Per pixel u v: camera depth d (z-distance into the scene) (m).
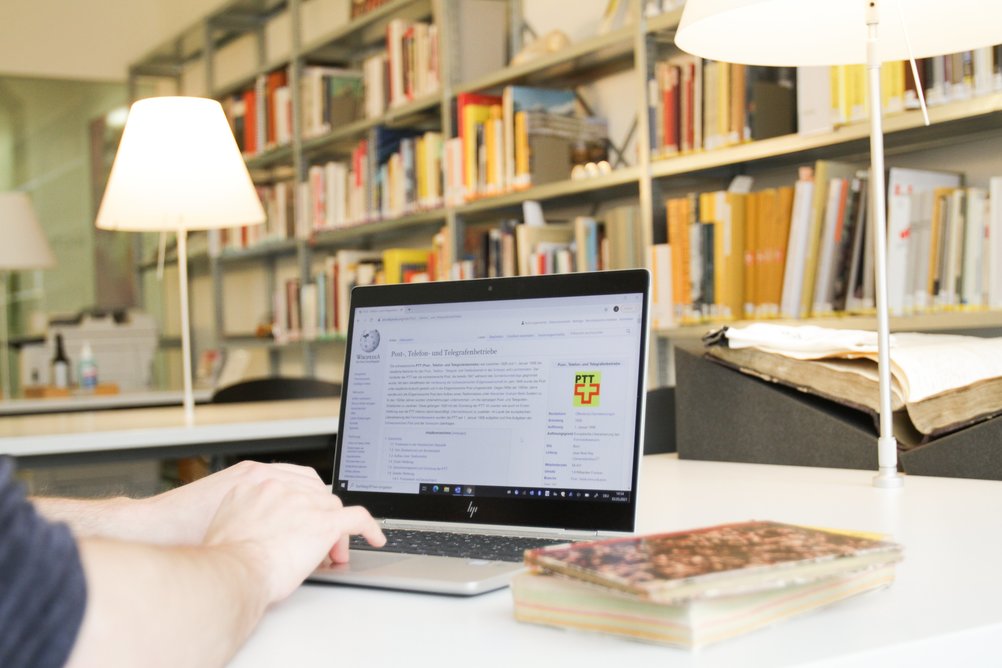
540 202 3.54
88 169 6.54
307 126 4.77
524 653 0.57
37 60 6.32
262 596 0.63
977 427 1.19
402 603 0.71
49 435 2.22
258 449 2.51
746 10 1.34
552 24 3.66
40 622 0.45
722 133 2.69
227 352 4.96
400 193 4.01
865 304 2.33
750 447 1.40
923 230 2.24
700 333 2.72
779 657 0.54
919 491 1.10
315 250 5.15
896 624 0.60
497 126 3.43
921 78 2.24
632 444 0.91
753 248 2.61
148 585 0.52
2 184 6.32
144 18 6.59
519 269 3.28
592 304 0.97
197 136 2.68
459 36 3.71
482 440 0.99
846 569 0.60
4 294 6.31
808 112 2.45
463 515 0.98
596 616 0.60
